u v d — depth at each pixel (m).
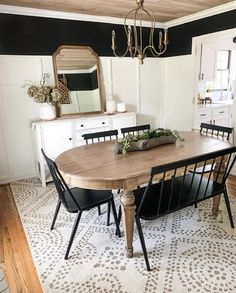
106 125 3.80
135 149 2.27
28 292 1.65
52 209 2.75
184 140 2.60
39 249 2.09
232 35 3.56
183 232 2.26
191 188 2.17
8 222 2.52
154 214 1.80
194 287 1.65
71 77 3.82
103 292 1.63
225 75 5.60
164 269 1.81
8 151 3.55
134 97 4.56
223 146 2.34
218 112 4.77
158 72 4.73
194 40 4.05
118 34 4.16
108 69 4.18
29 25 3.40
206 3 3.31
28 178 3.72
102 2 3.12
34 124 3.23
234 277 1.72
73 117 3.60
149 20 4.14
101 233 2.29
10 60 3.34
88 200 2.04
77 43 3.83
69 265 1.89
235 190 3.07
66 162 2.05
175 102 4.68
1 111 3.40
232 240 2.12
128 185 1.75
